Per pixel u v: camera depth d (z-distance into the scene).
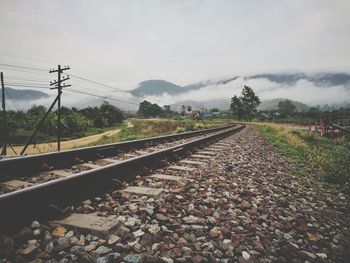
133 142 10.62
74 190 3.62
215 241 2.77
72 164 6.85
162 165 6.48
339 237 3.20
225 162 7.54
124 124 85.75
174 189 4.42
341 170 6.66
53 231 2.71
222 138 17.27
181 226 3.04
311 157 9.36
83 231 2.73
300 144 12.96
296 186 5.55
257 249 2.67
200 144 11.41
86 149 7.57
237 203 4.07
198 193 4.35
